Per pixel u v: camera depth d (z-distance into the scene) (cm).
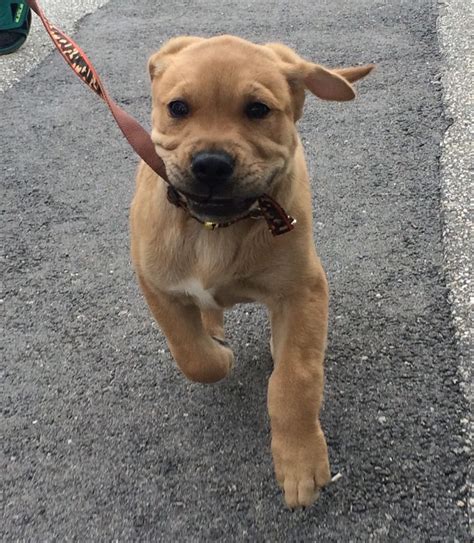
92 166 106
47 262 87
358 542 53
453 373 66
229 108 55
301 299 59
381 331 72
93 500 58
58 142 113
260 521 55
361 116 112
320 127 110
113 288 82
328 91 60
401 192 94
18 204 99
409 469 58
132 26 154
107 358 72
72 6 168
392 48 132
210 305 62
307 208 61
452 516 54
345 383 67
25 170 106
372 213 90
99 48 143
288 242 58
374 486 57
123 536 55
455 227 85
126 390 68
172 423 65
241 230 58
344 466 59
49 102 125
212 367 62
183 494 58
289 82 59
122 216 95
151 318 77
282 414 56
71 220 95
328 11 153
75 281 84
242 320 76
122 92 125
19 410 67
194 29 149
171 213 59
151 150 59
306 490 54
